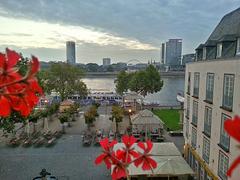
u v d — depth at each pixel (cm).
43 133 3241
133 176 1766
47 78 5412
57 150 2659
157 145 1920
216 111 1673
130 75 6275
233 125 88
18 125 3719
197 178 2034
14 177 1989
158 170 1628
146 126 2856
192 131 2225
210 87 1797
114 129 3481
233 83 1434
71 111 4119
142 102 5225
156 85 5631
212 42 2002
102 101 5809
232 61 1446
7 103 149
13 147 2736
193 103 2198
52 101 5303
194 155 2155
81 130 3512
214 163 1694
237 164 94
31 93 153
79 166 2227
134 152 280
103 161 271
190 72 2317
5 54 154
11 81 150
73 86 5981
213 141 1716
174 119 4138
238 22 1880
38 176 1948
